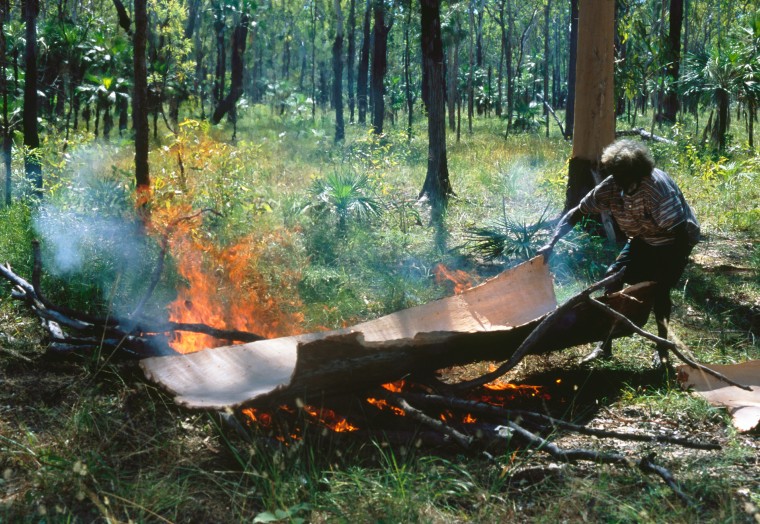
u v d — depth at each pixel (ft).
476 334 14.69
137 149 26.37
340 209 32.27
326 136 83.05
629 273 17.56
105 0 93.86
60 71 65.87
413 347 13.97
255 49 173.06
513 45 158.71
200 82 103.71
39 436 13.34
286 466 12.19
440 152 40.22
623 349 18.88
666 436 13.12
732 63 62.13
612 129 30.63
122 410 14.38
